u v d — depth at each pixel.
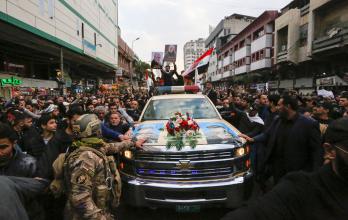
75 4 26.27
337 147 1.25
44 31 18.61
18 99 8.49
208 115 6.09
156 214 4.64
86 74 43.12
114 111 6.07
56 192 2.42
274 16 38.38
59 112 6.68
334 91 21.16
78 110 3.49
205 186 4.01
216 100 10.45
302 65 31.20
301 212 1.29
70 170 2.23
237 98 7.93
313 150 3.64
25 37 17.69
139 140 4.32
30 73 25.31
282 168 3.99
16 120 4.09
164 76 10.84
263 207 1.33
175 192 4.06
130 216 4.58
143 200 4.12
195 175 4.12
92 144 2.40
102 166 2.34
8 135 2.41
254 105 7.34
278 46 34.91
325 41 22.98
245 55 50.19
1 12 13.42
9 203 1.52
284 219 1.29
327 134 1.31
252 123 6.02
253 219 1.32
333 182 1.26
